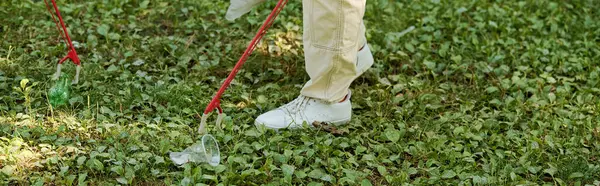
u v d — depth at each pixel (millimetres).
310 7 2605
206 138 2545
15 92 2885
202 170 2494
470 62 3469
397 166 2650
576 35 3795
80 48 3340
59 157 2512
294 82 3219
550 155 2723
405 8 3984
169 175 2479
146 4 3783
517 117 2969
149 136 2682
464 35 3715
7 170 2422
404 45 3576
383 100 3086
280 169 2531
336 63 2668
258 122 2793
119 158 2508
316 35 2633
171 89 2986
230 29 3631
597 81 3293
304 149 2641
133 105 2873
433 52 3576
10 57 3184
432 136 2807
